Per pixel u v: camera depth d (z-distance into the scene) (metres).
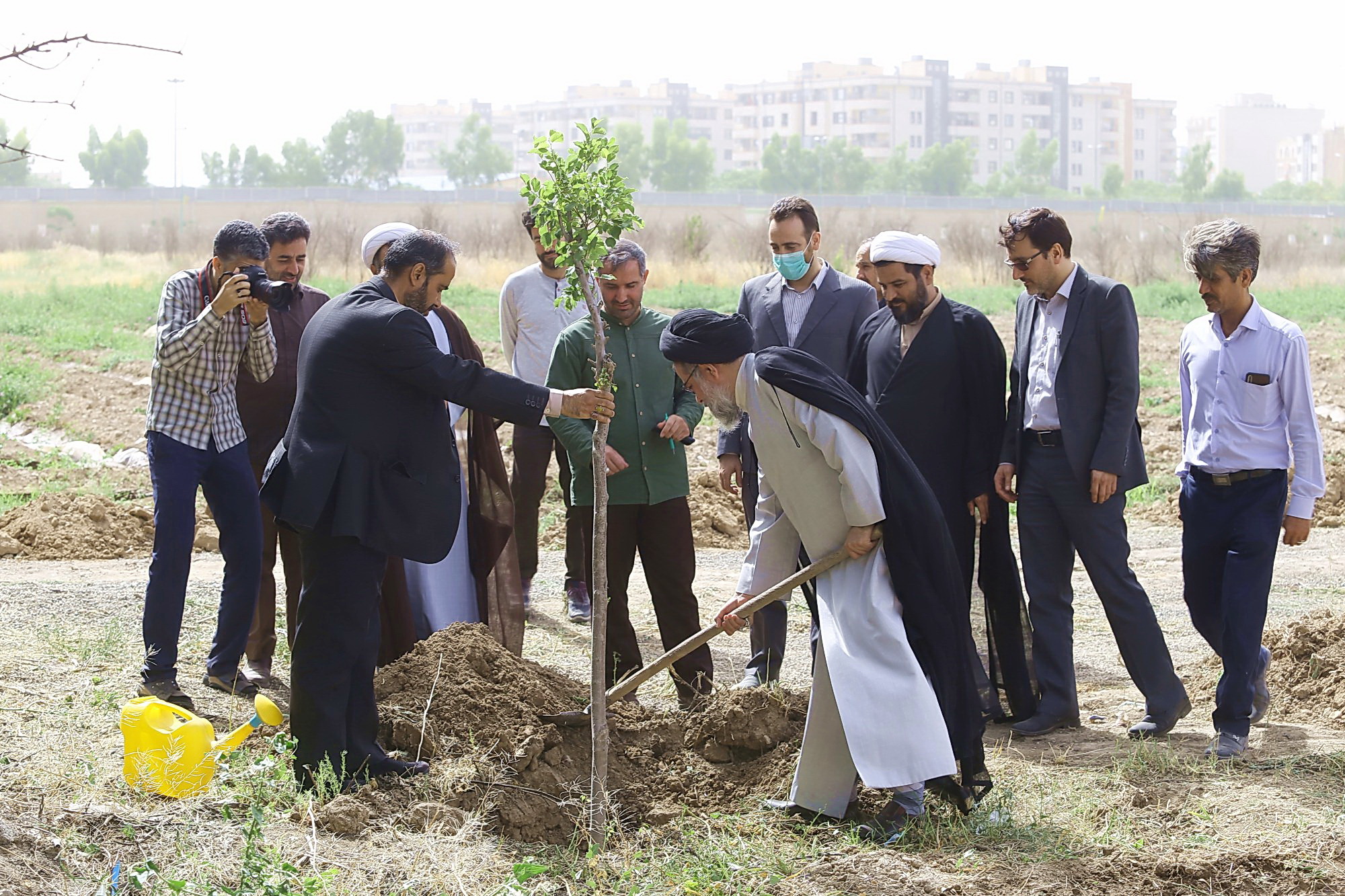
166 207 66.94
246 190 67.62
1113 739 5.46
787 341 6.21
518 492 7.55
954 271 36.75
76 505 9.50
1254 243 5.10
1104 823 4.49
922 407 5.41
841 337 6.13
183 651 6.31
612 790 4.79
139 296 29.34
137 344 20.89
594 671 4.31
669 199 67.31
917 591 4.32
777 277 6.32
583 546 7.37
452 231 47.81
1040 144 165.38
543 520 9.96
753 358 4.47
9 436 13.57
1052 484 5.56
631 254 5.71
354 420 4.44
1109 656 7.00
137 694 5.45
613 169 4.07
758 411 4.41
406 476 4.50
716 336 4.42
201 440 5.46
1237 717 5.11
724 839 4.30
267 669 6.04
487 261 40.69
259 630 6.02
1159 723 5.43
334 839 4.20
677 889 3.99
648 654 6.75
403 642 5.60
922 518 4.33
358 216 65.12
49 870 3.80
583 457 5.69
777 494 4.54
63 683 5.62
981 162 162.88
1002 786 4.73
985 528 5.55
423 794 4.54
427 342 4.41
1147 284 36.09
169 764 4.40
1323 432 14.00
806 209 6.07
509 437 12.74
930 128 159.88
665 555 5.77
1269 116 197.00
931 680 4.34
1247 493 5.21
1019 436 5.67
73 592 7.37
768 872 4.07
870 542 4.36
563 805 4.61
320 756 4.54
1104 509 5.48
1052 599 5.67
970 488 5.48
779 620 6.07
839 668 4.28
